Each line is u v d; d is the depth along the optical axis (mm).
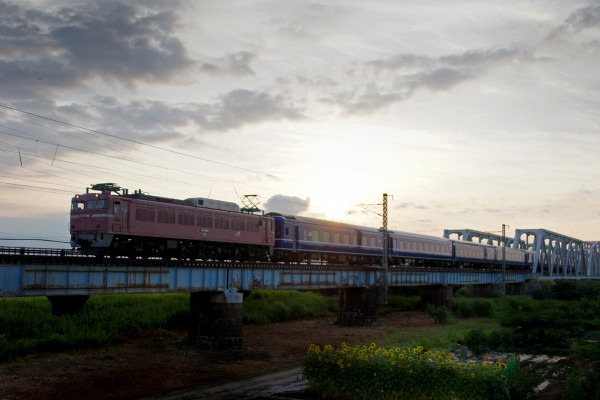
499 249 105312
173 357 40031
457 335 51562
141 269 37312
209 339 43375
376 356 24531
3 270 30047
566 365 37812
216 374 35250
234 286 44375
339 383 24250
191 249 44719
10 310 47312
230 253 48469
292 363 39688
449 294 81438
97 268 34594
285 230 54562
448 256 86062
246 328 59062
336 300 82312
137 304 56938
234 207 48938
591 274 161750
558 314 65750
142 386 31859
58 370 35219
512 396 24500
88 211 37656
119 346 43781
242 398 28781
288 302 73188
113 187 39531
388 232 71375
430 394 22484
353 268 60406
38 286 31531
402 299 90062
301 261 59375
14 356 38062
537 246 125188
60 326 44938
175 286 39594
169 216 41438
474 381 22406
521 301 87188
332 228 61531
